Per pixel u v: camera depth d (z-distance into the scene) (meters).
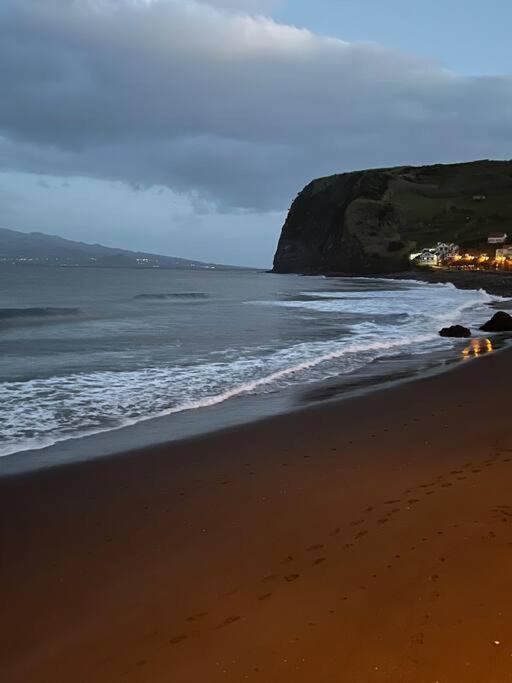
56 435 7.73
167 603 3.57
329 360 14.15
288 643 3.05
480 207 142.75
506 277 85.38
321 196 160.50
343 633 3.11
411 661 2.82
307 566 3.96
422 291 58.41
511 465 5.91
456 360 13.98
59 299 40.72
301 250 160.38
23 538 4.60
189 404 9.59
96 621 3.40
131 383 11.22
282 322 24.16
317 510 5.00
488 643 2.92
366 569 3.84
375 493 5.34
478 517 4.57
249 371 12.59
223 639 3.13
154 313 29.05
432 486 5.42
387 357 14.61
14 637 3.26
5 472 6.21
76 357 14.39
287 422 8.37
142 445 7.28
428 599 3.39
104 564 4.14
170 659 2.98
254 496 5.43
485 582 3.54
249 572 3.93
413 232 139.00
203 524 4.81
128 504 5.30
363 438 7.39
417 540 4.24
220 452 6.95
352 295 49.31
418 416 8.50
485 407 8.92
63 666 2.97
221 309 32.03
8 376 11.72
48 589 3.80
